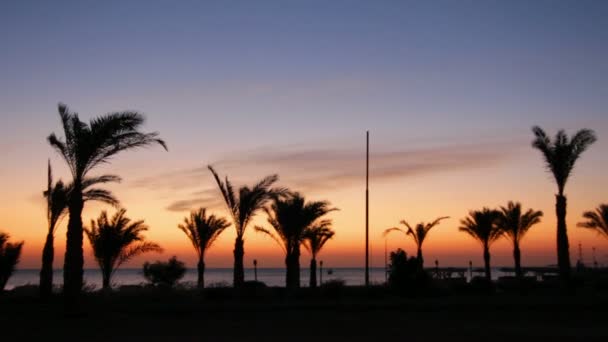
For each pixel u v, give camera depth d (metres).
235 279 35.59
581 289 40.66
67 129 24.28
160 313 26.45
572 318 24.83
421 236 52.75
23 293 35.56
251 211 35.91
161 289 35.59
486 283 43.38
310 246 48.16
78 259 24.05
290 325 22.25
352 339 18.31
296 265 40.69
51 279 31.62
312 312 27.42
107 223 37.00
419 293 37.56
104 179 25.50
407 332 20.11
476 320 24.08
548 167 37.75
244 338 18.53
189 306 29.02
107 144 24.39
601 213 47.34
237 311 27.48
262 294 35.62
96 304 28.88
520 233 52.94
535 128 37.72
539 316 25.67
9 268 36.25
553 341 18.02
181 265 46.97
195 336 18.97
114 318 23.84
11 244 36.41
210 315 25.95
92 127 24.16
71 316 23.61
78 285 24.00
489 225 53.16
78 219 24.28
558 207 37.44
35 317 23.84
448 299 34.44
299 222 40.19
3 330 19.98
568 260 36.97
